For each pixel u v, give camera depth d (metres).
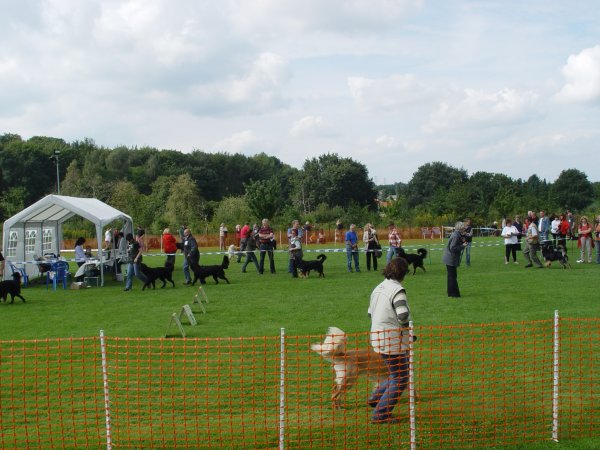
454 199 56.59
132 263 18.55
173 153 90.94
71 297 17.34
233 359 9.22
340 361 6.87
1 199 62.00
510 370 8.29
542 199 62.09
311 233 45.12
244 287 18.06
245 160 96.88
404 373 6.68
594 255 24.59
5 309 15.27
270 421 6.77
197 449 6.04
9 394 8.02
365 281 18.59
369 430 6.42
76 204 20.80
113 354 9.73
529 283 16.41
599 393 7.41
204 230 48.59
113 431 6.62
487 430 6.32
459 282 17.16
